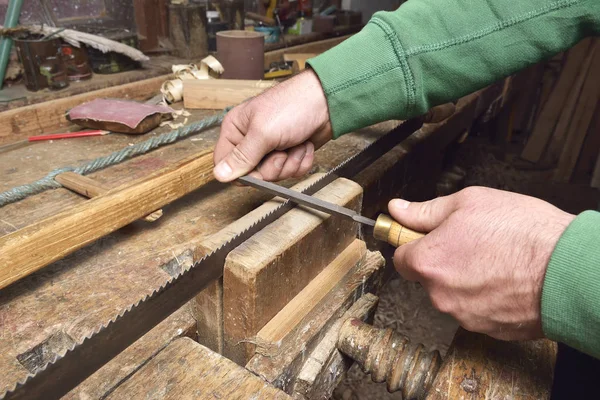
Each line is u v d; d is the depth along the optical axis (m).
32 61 1.40
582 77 3.09
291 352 0.68
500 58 0.71
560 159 3.18
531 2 0.67
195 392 0.56
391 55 0.71
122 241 0.85
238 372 0.59
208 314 0.70
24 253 0.66
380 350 0.72
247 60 1.63
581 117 3.11
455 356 0.64
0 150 1.21
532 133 3.30
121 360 0.63
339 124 0.78
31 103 1.36
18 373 0.59
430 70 0.72
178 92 1.53
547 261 0.48
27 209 0.92
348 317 0.79
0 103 1.31
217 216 0.94
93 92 1.49
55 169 1.07
